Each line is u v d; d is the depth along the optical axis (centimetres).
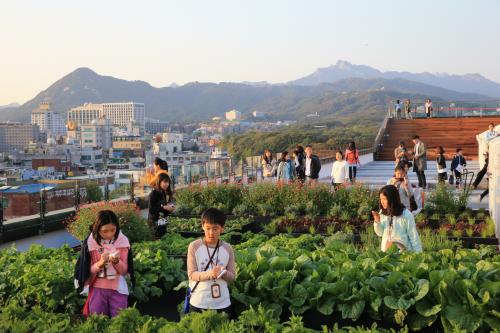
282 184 1662
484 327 554
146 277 813
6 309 638
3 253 929
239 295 644
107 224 629
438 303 583
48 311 730
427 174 2727
